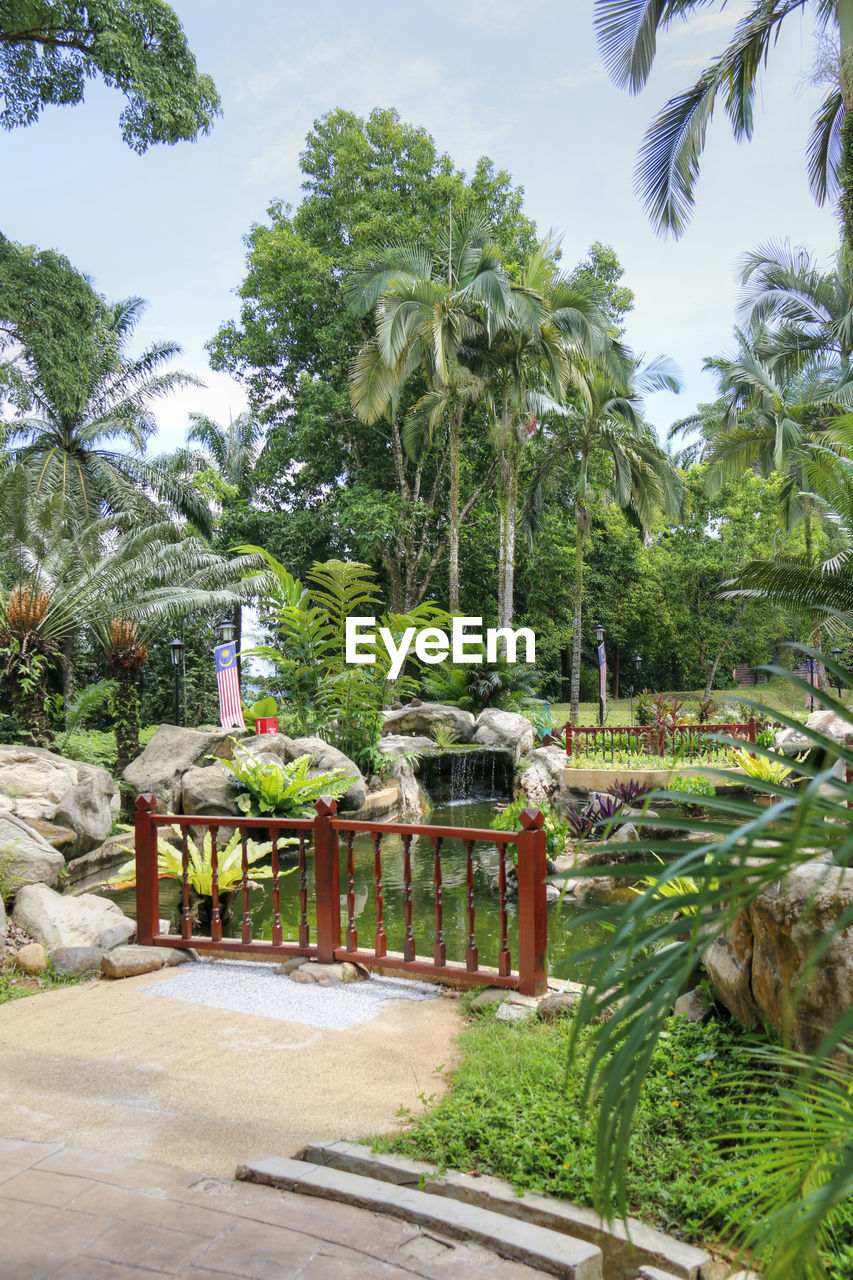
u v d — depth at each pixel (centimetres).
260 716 1573
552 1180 284
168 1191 283
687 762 1545
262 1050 414
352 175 2617
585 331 1944
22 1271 236
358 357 2050
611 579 3322
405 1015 463
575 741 1789
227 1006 479
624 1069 128
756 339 2256
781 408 2044
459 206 2548
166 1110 350
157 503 2503
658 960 143
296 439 2652
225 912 796
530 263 2006
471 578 2939
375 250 2392
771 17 973
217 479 2584
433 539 2861
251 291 2703
